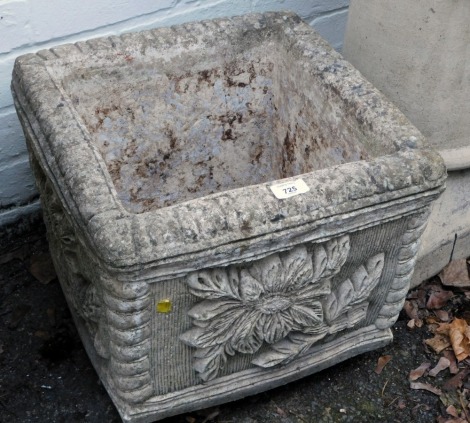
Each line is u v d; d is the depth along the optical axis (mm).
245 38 2395
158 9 2613
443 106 2320
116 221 1749
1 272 2662
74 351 2447
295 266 1918
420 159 1964
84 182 1835
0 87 2492
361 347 2338
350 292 2117
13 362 2416
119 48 2266
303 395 2373
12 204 2748
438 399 2385
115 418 2291
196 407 2162
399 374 2449
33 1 2393
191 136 2494
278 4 2854
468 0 2123
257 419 2305
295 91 2387
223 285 1872
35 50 2498
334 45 3111
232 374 2176
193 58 2357
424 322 2594
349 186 1885
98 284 1903
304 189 1861
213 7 2715
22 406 2311
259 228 1806
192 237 1760
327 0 2947
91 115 2307
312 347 2256
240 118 2523
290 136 2475
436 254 2633
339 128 2211
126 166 2453
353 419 2330
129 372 1980
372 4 2268
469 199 2625
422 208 2023
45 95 2062
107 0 2506
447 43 2201
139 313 1844
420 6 2166
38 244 2752
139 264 1730
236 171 2627
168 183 2557
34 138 2033
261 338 2059
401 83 2318
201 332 1955
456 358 2477
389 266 2158
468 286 2672
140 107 2367
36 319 2529
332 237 1932
